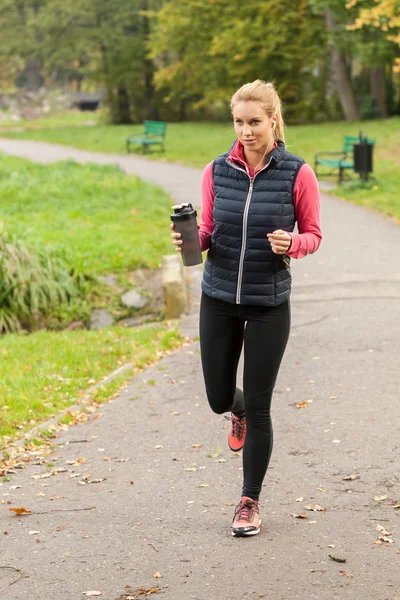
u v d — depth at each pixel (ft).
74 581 13.76
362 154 69.97
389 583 13.26
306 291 38.50
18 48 180.65
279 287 15.03
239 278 14.98
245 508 15.29
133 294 42.14
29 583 13.75
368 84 150.00
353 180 71.26
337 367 26.58
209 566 14.11
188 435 21.44
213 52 140.05
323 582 13.38
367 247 47.93
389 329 31.01
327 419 21.79
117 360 29.66
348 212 60.13
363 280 39.96
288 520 15.90
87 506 17.03
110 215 60.75
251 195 14.84
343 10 114.83
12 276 38.96
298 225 15.20
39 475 19.03
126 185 72.95
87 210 63.05
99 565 14.32
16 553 14.92
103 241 49.90
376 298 36.24
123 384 26.55
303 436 20.65
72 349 30.94
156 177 84.33
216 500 17.10
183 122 175.52
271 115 14.64
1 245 40.16
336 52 134.41
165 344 31.24
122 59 176.35
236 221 14.89
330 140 108.58
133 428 22.25
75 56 179.42
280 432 21.04
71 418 23.17
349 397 23.53
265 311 15.10
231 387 15.90
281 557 14.33
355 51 122.72
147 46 163.12
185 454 20.04
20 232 45.19
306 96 151.12
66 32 177.06
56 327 39.40
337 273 41.81
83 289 41.27
